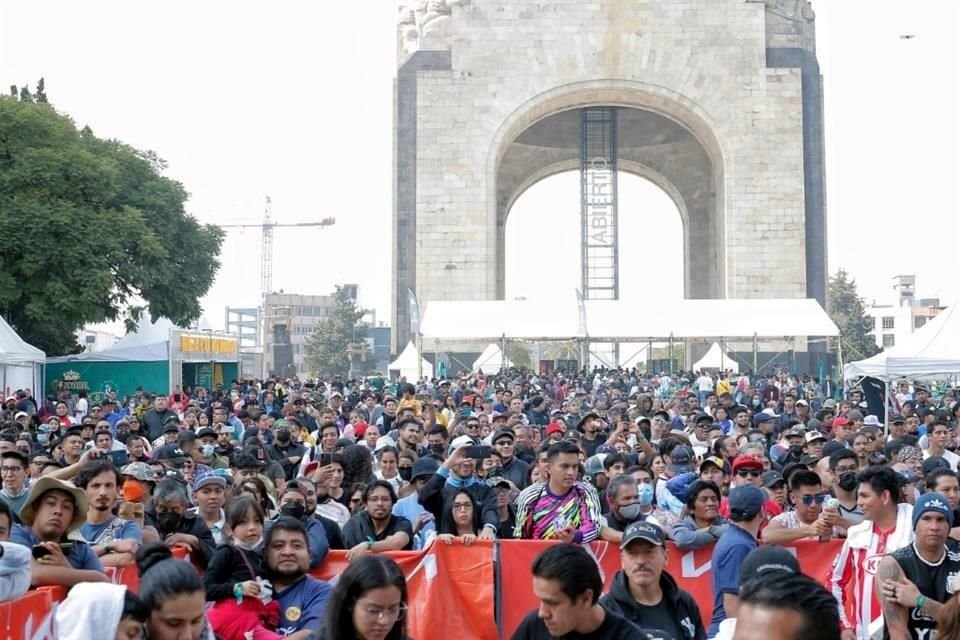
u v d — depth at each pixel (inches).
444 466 513.7
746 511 365.7
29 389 1588.3
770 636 168.7
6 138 1940.2
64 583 339.0
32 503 363.9
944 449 731.4
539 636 281.4
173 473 554.3
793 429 818.8
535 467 586.6
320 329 5905.5
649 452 727.7
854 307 5310.0
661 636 299.6
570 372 2635.3
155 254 1971.0
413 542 486.3
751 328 2111.2
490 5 2807.6
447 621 445.7
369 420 1122.0
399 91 2810.0
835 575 410.0
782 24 2805.1
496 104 2797.7
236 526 377.7
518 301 2175.2
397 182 2805.1
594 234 3105.3
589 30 2797.7
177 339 1961.1
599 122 3147.1
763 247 2748.5
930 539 344.8
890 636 346.6
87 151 2009.1
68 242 1870.1
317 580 374.0
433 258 2775.6
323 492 531.2
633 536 321.1
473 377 2089.1
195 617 265.7
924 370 1092.5
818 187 2770.7
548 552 263.7
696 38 2787.9
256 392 1577.3
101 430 738.8
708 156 3152.1
